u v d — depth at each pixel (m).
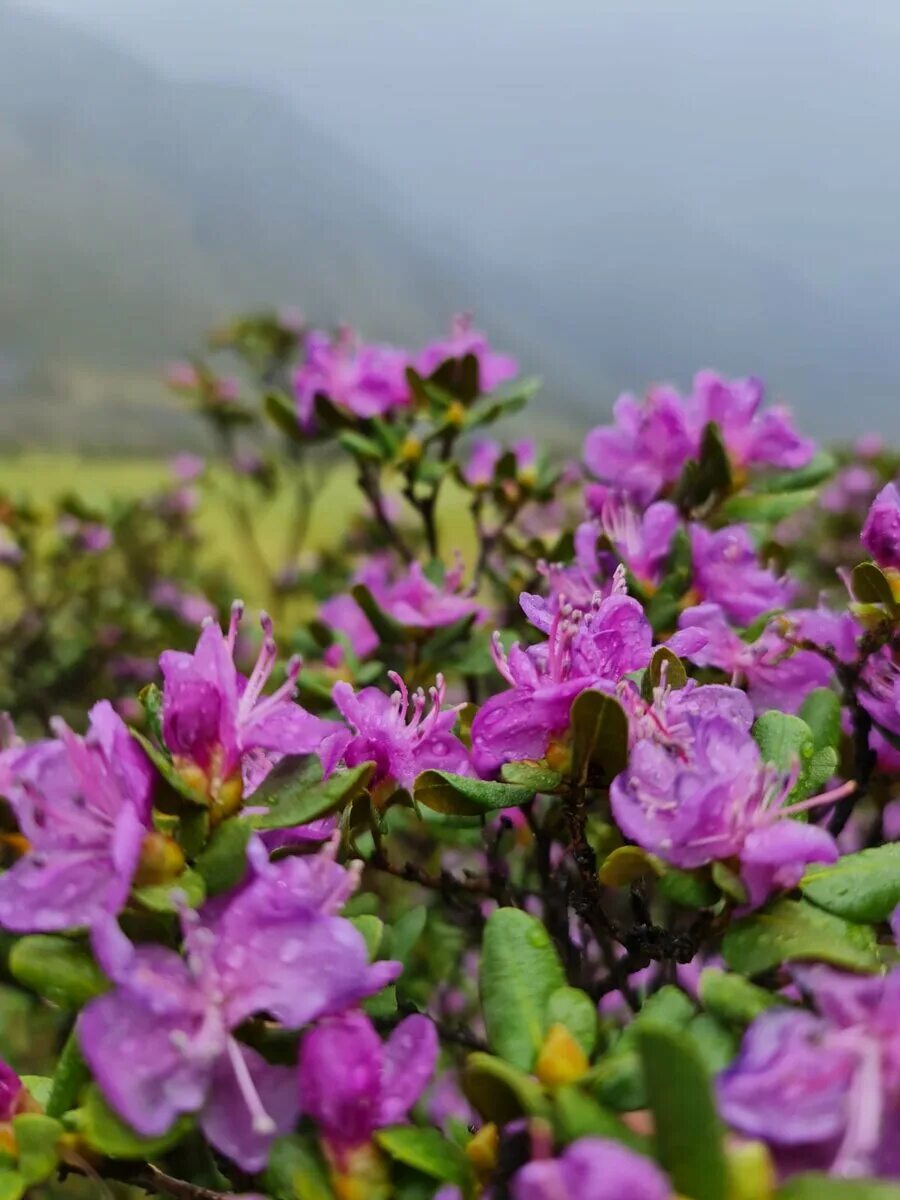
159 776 0.10
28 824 0.10
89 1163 0.09
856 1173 0.07
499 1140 0.09
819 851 0.10
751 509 0.19
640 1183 0.06
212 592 0.45
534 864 0.21
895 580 0.14
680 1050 0.07
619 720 0.11
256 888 0.09
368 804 0.13
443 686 0.13
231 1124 0.09
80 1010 0.09
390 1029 0.12
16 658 0.38
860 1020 0.08
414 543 0.36
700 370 0.20
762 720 0.12
